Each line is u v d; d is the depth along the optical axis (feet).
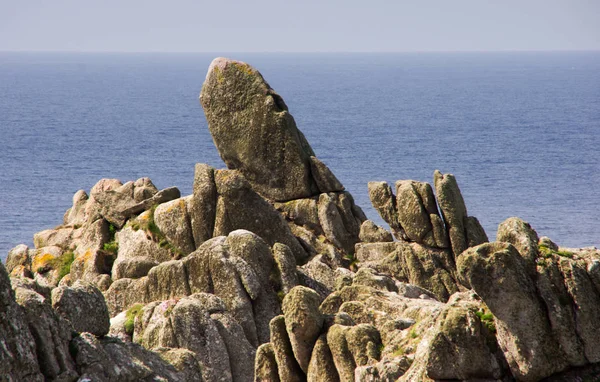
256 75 343.26
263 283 255.09
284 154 338.95
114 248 317.63
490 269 146.10
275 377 190.49
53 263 327.26
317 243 323.98
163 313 225.76
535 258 150.51
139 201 322.75
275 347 186.91
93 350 152.25
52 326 147.84
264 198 329.11
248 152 343.26
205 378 217.97
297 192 337.93
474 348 148.15
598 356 146.20
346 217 331.57
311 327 180.34
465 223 303.68
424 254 301.22
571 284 147.13
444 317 153.17
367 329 176.04
